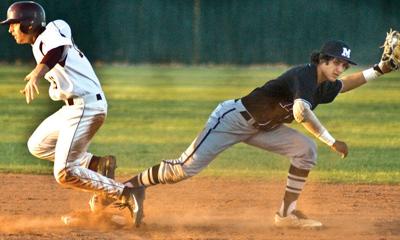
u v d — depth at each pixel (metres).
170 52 90.75
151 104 53.47
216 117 18.27
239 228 18.78
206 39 90.38
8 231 17.97
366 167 29.91
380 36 87.25
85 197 23.17
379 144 36.16
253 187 25.36
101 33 88.75
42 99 53.91
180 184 25.69
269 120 18.03
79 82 17.88
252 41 89.56
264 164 30.52
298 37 88.62
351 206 22.23
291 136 18.44
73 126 17.94
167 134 38.97
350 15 87.62
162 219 19.84
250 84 67.31
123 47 89.69
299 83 17.38
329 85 18.53
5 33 86.81
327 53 17.47
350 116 47.69
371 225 19.39
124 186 18.33
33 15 17.58
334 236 17.97
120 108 50.84
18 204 21.92
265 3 89.06
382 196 23.97
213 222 19.55
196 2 89.94
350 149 34.56
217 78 73.00
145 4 89.81
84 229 18.31
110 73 78.38
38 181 25.91
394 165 30.34
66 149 17.95
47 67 17.06
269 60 89.38
